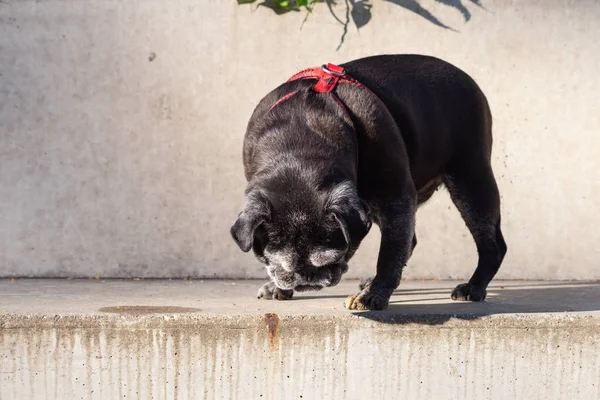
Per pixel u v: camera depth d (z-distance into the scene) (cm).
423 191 539
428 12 652
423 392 445
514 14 652
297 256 405
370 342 441
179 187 648
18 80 637
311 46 650
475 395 447
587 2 651
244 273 652
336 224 402
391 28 652
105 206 645
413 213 474
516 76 655
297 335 438
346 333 439
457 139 526
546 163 657
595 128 655
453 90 522
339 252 406
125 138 643
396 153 461
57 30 638
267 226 408
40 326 433
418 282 641
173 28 643
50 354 434
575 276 660
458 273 657
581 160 656
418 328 443
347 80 476
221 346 437
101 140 643
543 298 535
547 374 448
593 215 659
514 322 445
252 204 403
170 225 649
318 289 422
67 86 639
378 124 455
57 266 645
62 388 436
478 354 445
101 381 436
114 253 648
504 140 655
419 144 499
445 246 656
